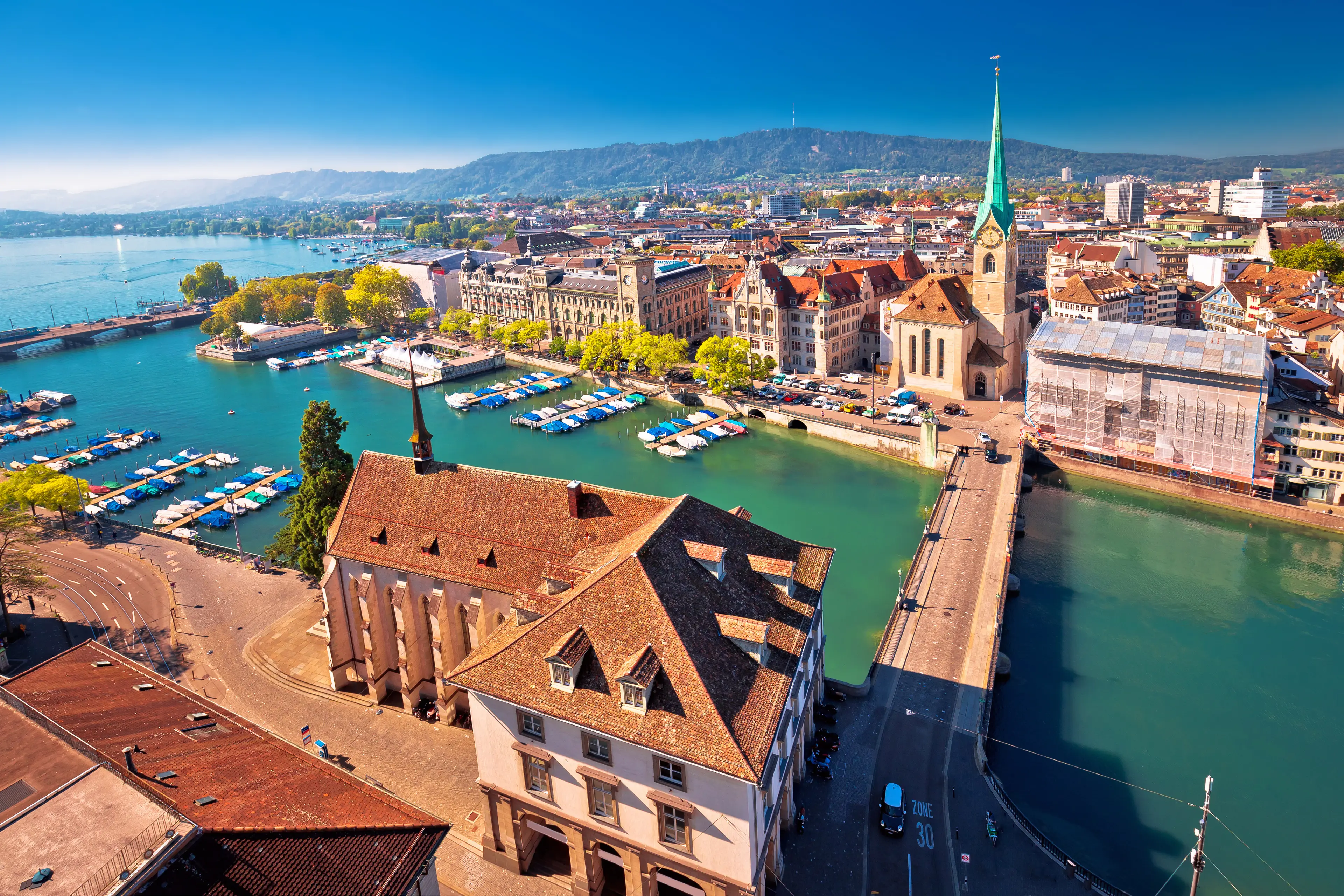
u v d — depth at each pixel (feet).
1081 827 236.84
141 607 353.92
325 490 337.11
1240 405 434.30
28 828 132.26
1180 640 328.90
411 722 267.59
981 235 606.55
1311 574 377.09
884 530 437.17
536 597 205.98
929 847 215.72
